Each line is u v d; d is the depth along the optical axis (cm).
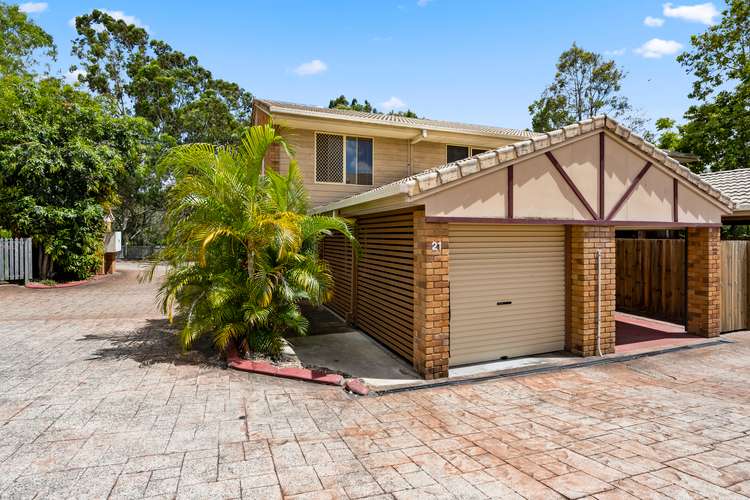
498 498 315
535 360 698
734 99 1991
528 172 658
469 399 532
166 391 525
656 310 1088
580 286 720
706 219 834
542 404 515
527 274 726
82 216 1464
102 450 374
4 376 567
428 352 600
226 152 670
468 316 682
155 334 816
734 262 923
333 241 1137
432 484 333
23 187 1388
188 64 3688
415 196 569
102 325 892
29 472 335
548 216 675
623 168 740
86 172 1466
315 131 1213
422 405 510
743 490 327
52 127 1434
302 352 750
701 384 591
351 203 745
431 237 597
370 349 771
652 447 400
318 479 337
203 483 327
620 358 711
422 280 607
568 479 343
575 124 683
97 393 511
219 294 606
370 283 866
